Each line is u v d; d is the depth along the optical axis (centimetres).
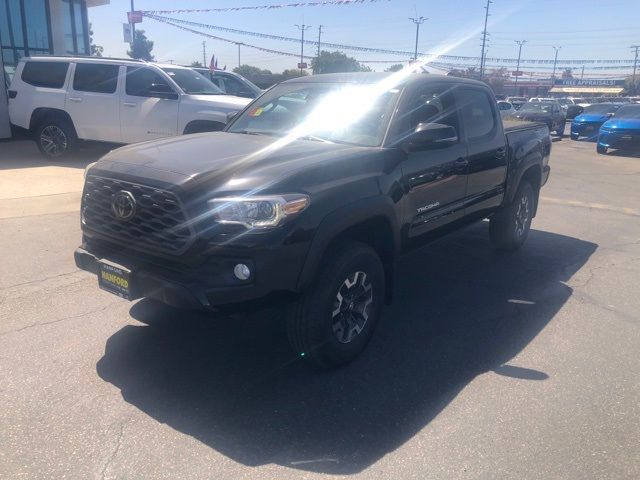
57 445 307
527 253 680
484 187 560
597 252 690
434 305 514
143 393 358
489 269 617
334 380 381
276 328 452
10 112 1180
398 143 429
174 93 1067
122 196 354
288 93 516
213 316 348
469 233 764
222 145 416
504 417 344
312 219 345
